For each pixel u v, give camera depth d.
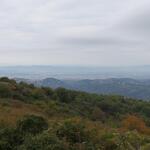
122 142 9.04
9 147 7.79
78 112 28.16
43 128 8.67
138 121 23.20
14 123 9.48
